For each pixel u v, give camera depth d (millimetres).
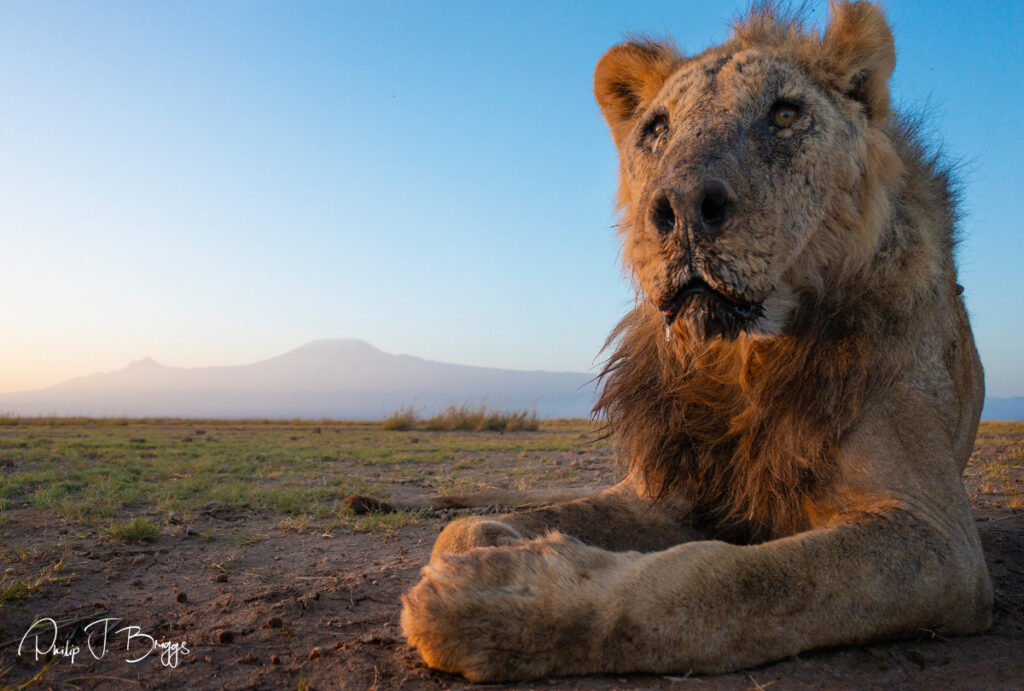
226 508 5695
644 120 3268
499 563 2264
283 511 5691
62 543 4305
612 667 2223
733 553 2365
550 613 2191
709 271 2389
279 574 3773
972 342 4086
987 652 2541
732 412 3143
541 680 2223
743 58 2969
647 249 2521
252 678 2381
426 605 2215
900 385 2930
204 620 2971
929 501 2777
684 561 2309
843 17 3123
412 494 6824
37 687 2328
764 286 2486
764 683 2215
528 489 6531
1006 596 3381
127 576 3678
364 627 2893
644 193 2668
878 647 2543
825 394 2846
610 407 3617
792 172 2750
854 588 2395
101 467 8109
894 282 2973
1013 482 6887
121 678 2402
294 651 2627
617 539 3271
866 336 2850
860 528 2559
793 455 2883
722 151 2551
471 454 11148
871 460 2799
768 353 2975
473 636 2193
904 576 2471
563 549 2312
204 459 9508
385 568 3812
